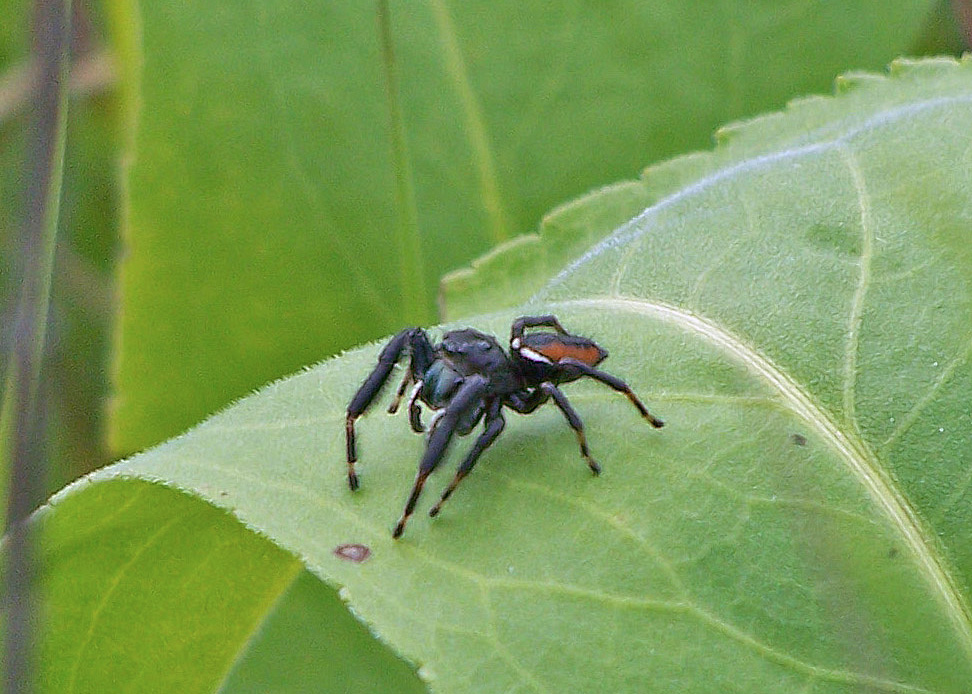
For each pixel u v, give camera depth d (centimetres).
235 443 22
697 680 21
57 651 23
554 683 21
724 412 22
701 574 22
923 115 24
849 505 22
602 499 22
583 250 24
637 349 23
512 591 22
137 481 22
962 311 22
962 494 22
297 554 22
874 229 23
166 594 23
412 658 21
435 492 22
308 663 25
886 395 22
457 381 23
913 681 21
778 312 23
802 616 22
